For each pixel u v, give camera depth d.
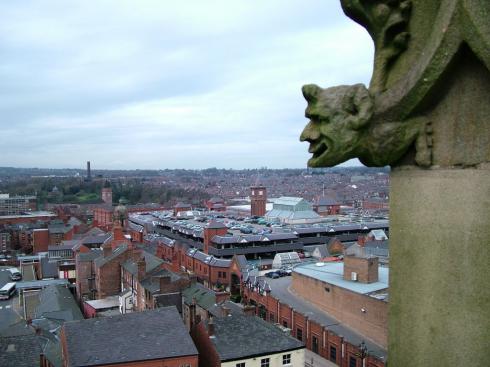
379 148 4.11
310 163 4.23
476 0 3.45
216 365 36.31
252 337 38.59
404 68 4.21
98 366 32.00
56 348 42.28
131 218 152.75
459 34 3.59
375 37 4.36
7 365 38.75
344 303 51.72
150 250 102.81
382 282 53.69
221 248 89.69
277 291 64.62
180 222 125.75
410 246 4.19
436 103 4.00
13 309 74.31
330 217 146.25
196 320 42.44
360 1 4.30
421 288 4.08
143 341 34.50
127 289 71.06
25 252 135.12
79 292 80.19
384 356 41.78
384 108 4.09
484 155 3.74
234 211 185.00
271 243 95.12
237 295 75.81
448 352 3.87
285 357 37.81
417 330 4.10
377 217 141.75
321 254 93.19
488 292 3.67
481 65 3.70
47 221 161.50
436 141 4.01
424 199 4.07
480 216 3.73
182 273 63.78
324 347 48.72
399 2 4.18
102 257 78.94
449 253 3.90
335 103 4.09
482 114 3.75
